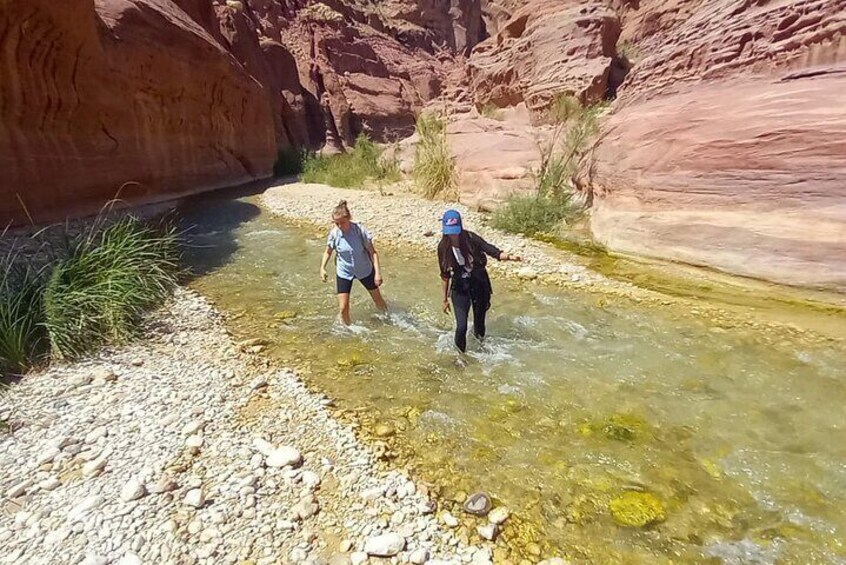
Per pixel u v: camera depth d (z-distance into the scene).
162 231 10.30
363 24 44.72
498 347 5.36
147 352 5.34
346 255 5.73
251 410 4.28
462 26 52.91
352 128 35.38
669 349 5.19
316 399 4.45
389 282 7.45
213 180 17.34
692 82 8.79
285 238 10.32
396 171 18.12
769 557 2.78
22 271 5.95
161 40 13.82
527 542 2.93
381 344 5.52
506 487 3.38
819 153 5.92
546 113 17.06
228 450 3.72
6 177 8.59
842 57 6.29
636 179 8.24
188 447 3.73
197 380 4.76
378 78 39.41
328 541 2.93
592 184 9.84
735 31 8.10
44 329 5.26
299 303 6.77
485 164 12.70
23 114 8.99
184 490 3.30
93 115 10.89
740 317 5.77
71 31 9.80
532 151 12.44
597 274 7.43
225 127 18.41
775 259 6.23
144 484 3.34
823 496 3.20
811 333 5.26
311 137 32.22
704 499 3.22
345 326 5.96
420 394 4.54
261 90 22.16
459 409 4.29
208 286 7.50
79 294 5.54
